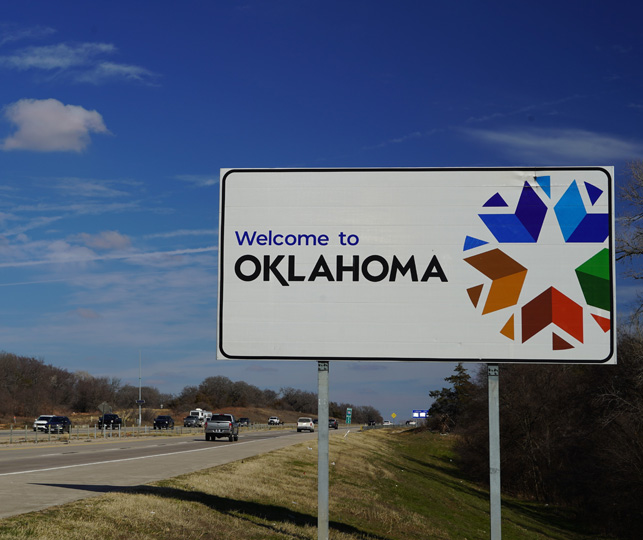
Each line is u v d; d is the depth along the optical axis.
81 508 12.66
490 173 11.88
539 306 11.59
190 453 33.00
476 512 34.31
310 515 17.00
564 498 45.19
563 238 11.67
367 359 11.69
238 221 12.02
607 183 11.70
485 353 11.59
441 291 11.74
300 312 11.83
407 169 11.96
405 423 177.12
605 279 11.55
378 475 34.34
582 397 44.50
